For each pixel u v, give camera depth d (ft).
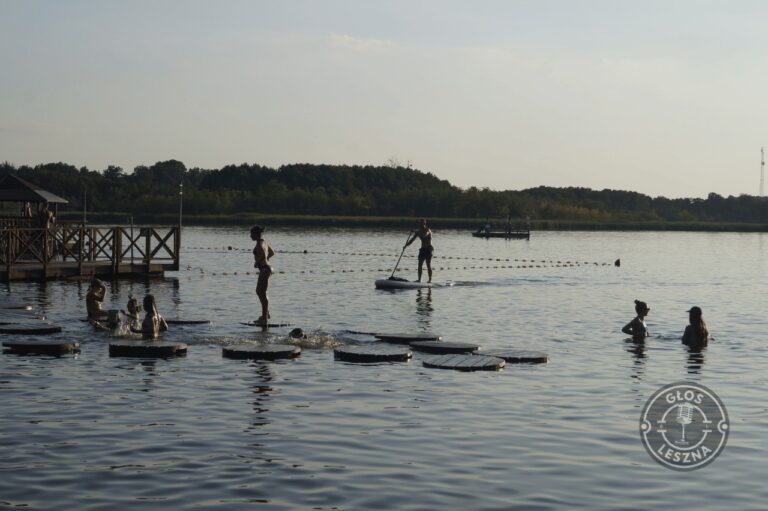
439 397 43.70
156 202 489.67
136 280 111.55
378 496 29.48
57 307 78.84
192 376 47.91
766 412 41.42
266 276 68.33
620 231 458.91
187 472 31.53
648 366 53.01
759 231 479.00
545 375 49.73
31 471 31.37
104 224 372.58
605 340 63.98
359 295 96.07
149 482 30.45
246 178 606.55
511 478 31.50
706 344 61.77
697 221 617.62
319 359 53.78
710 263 181.47
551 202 563.89
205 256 171.12
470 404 42.32
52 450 33.83
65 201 148.56
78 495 29.12
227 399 42.63
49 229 107.76
